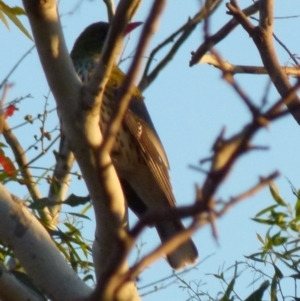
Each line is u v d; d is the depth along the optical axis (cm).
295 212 898
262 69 798
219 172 289
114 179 601
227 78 333
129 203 1020
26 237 653
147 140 1038
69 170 970
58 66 604
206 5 408
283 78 623
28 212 662
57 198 902
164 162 1056
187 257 884
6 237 654
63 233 819
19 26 862
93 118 611
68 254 917
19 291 645
